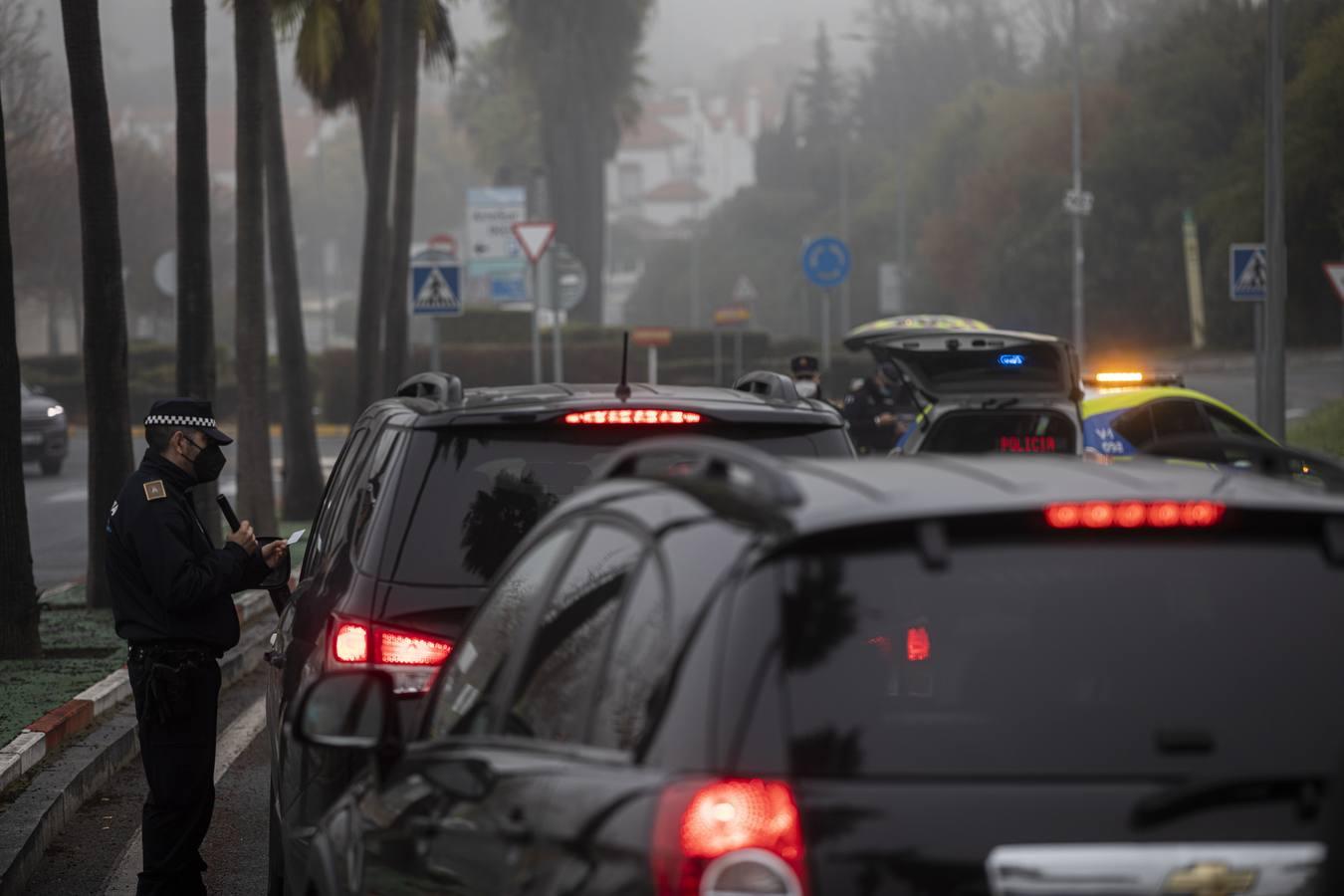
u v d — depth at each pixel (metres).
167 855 19.25
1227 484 9.37
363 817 12.03
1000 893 7.70
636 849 7.95
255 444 58.94
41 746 26.56
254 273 58.31
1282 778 8.00
